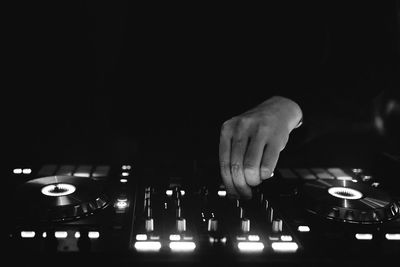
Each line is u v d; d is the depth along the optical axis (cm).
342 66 101
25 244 55
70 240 57
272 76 129
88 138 150
